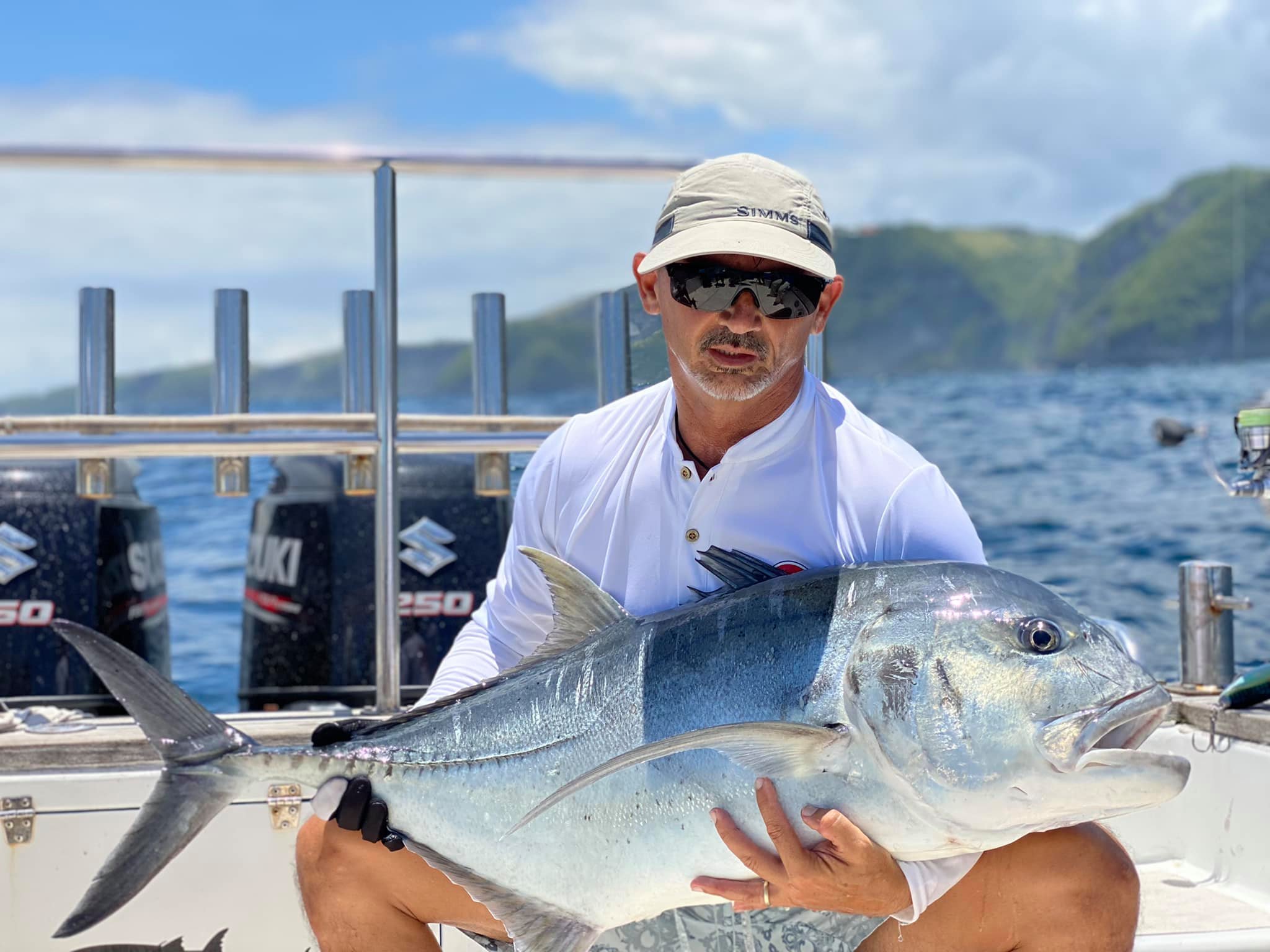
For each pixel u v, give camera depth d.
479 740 1.99
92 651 2.02
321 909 2.13
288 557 3.48
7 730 2.52
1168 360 109.75
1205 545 13.94
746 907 1.83
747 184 2.03
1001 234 130.62
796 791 1.76
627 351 2.96
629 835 1.87
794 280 1.95
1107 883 1.93
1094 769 1.67
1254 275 106.62
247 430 2.80
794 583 1.90
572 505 2.28
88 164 2.63
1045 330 124.31
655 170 2.85
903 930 2.02
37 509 3.32
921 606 1.78
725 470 2.12
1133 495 19.44
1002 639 1.73
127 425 2.75
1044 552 14.18
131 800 2.40
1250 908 2.56
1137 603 9.76
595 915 1.93
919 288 127.75
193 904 2.41
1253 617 8.48
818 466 2.13
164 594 3.71
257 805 2.42
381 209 2.68
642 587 2.19
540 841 1.94
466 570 3.48
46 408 110.31
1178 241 110.12
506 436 2.82
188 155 2.66
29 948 2.38
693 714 1.85
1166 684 3.11
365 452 2.78
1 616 3.26
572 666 1.99
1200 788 2.83
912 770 1.73
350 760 2.02
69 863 2.39
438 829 2.00
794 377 2.11
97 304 3.13
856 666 1.77
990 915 1.95
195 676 5.30
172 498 10.33
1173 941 2.12
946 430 35.56
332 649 3.45
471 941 2.46
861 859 1.73
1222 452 14.55
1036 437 32.16
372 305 2.99
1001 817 1.72
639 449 2.23
